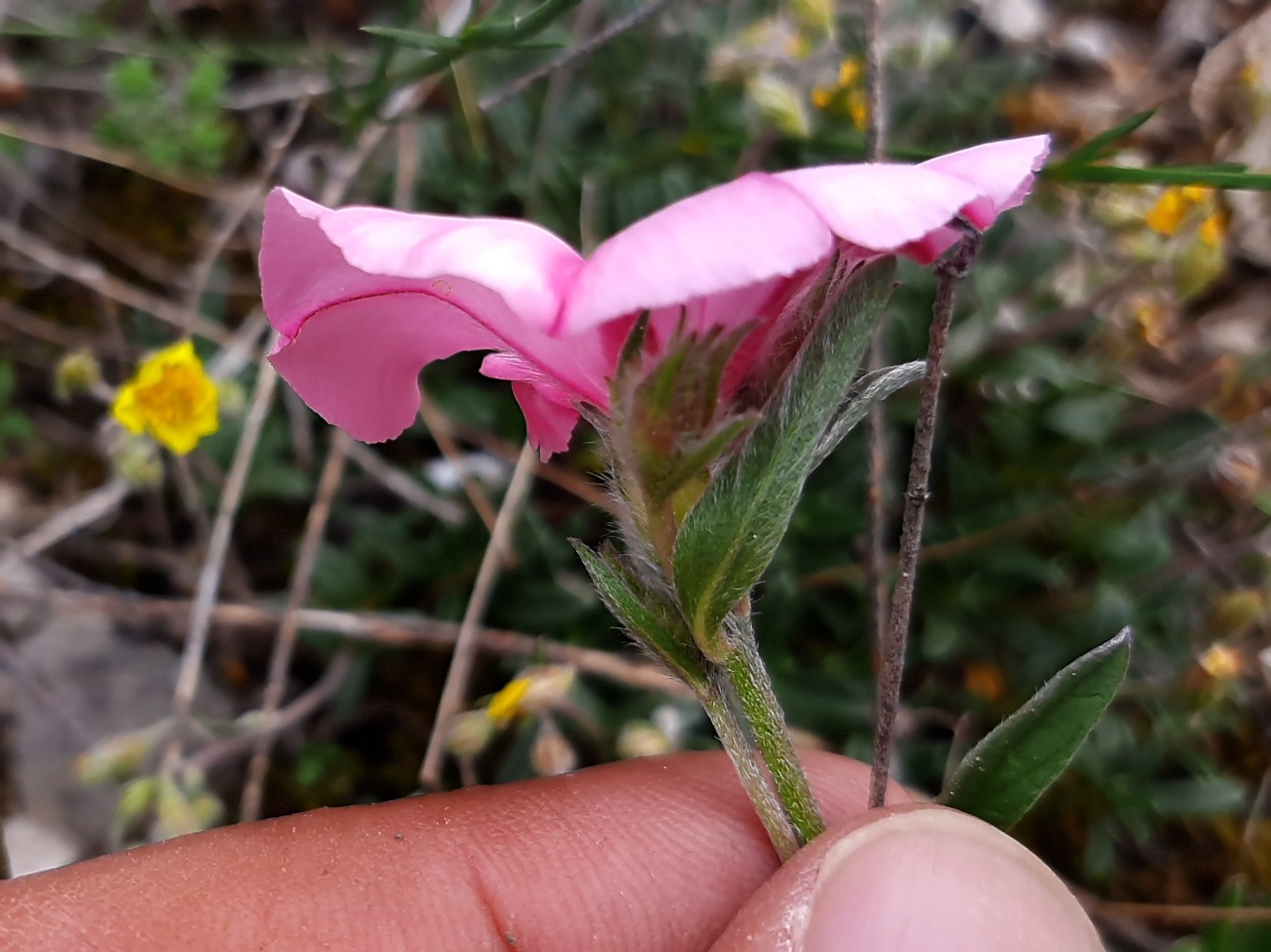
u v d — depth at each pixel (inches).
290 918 2.1
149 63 3.8
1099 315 3.5
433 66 2.8
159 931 2.0
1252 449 3.6
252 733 3.0
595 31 3.7
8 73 4.0
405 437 3.6
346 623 3.1
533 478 3.5
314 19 4.3
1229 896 2.8
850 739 3.1
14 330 3.8
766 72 3.2
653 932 2.3
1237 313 3.9
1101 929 3.0
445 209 3.7
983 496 3.3
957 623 3.2
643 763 2.5
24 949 2.0
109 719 3.3
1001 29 4.5
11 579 3.4
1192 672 3.1
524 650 3.1
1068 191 3.4
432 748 2.8
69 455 3.7
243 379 3.6
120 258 3.9
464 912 2.2
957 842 1.8
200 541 3.5
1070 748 1.8
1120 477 3.1
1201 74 4.2
